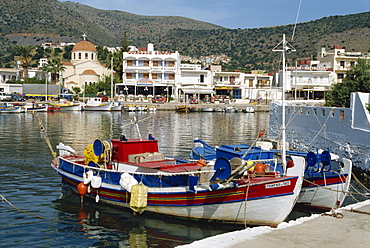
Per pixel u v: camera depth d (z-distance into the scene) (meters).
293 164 14.60
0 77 99.69
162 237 12.15
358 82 37.19
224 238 8.95
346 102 37.53
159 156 15.98
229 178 12.45
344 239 8.97
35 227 12.85
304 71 78.56
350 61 79.25
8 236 12.04
